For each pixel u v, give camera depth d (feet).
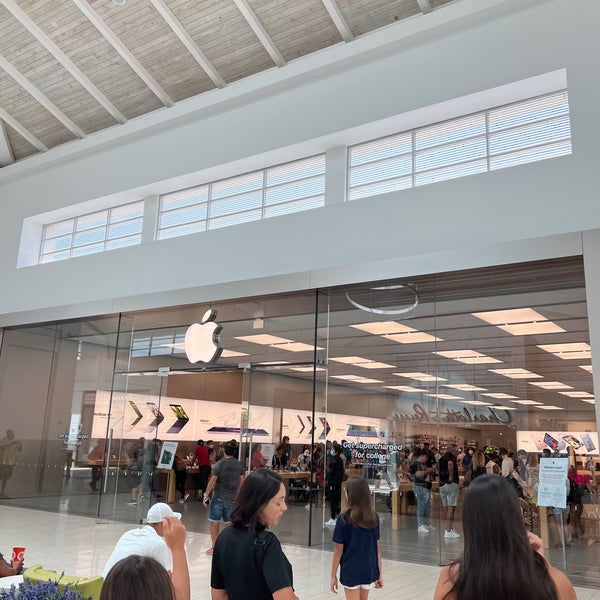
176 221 42.19
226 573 8.50
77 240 47.26
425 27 32.17
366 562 14.38
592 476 23.53
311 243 34.50
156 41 38.78
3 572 13.57
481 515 6.09
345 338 31.81
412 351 29.48
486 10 30.81
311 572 24.41
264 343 34.91
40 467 43.86
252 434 34.81
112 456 40.16
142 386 40.04
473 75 31.01
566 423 24.61
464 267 28.14
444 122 33.17
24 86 43.06
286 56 38.01
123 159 44.16
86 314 42.68
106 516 39.27
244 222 38.55
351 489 14.67
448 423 27.58
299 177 37.60
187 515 39.86
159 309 40.09
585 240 25.29
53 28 39.11
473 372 27.48
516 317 27.07
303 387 32.91
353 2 33.88
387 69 33.88
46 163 47.91
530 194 28.30
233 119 39.40
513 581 5.73
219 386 54.60
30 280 47.37
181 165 41.04
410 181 33.40
